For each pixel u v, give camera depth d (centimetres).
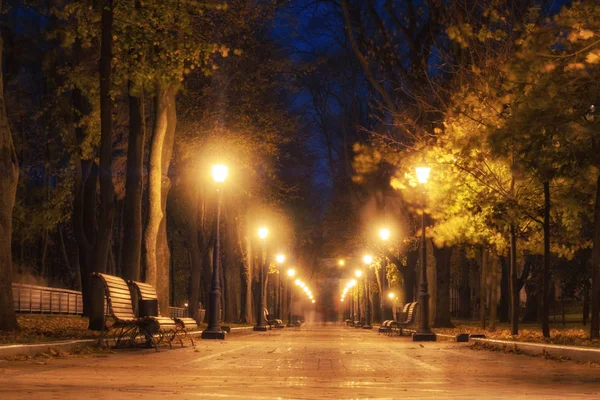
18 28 4781
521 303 9462
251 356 2023
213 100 4778
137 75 2955
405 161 3719
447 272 4775
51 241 6938
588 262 5878
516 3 3117
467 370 1564
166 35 2895
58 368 1428
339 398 976
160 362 1684
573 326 5500
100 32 3116
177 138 4762
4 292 2225
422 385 1204
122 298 2109
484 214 3006
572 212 2802
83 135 4191
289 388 1126
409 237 5616
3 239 2227
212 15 4031
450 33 3086
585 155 2319
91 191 4097
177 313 7938
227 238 6625
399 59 4403
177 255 8906
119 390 1042
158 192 3384
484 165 2983
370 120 6750
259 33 5009
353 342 3228
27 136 5741
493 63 3056
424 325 3403
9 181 2250
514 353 2248
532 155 2344
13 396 929
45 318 4006
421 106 4009
